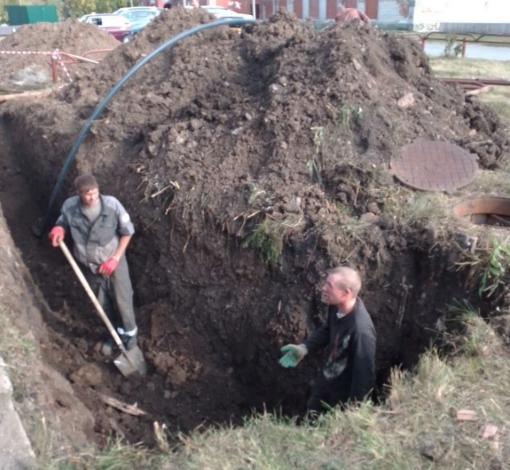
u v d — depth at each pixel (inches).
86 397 193.5
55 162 284.4
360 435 118.7
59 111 309.6
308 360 188.5
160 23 373.1
